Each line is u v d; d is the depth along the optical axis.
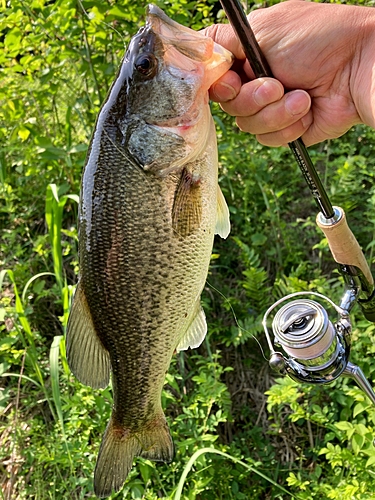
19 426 0.65
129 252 0.35
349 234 0.38
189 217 0.35
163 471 0.57
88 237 0.35
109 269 0.35
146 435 0.40
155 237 0.35
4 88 0.81
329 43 0.36
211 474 0.56
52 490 0.59
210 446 0.56
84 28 0.75
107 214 0.35
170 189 0.34
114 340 0.37
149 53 0.34
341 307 0.38
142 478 0.56
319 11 0.37
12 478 0.61
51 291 0.75
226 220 0.38
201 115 0.34
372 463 0.47
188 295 0.36
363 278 0.39
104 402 0.59
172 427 0.60
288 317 0.35
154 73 0.34
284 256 0.80
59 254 0.66
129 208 0.35
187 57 0.34
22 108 0.84
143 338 0.36
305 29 0.36
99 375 0.37
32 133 0.83
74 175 0.87
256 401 0.69
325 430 0.63
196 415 0.57
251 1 0.81
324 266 0.79
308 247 0.82
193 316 0.38
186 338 0.38
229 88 0.35
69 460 0.56
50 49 0.79
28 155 0.84
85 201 0.35
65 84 0.95
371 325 0.59
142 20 0.77
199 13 0.81
